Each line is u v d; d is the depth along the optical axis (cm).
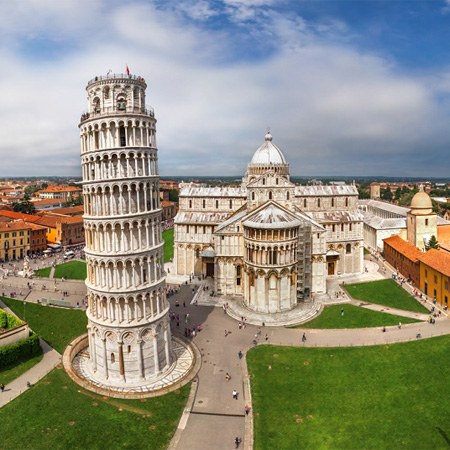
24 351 6912
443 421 5128
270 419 5347
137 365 6206
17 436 4931
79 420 5259
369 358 6806
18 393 5847
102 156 5700
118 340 6066
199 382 6278
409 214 13750
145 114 5881
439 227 13838
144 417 5375
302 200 12062
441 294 9288
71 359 6894
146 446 4828
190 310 9362
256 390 6034
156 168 6306
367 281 11288
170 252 15550
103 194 5788
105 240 5903
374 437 4906
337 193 12188
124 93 5734
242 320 8631
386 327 8144
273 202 9756
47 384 6094
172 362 6856
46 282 11600
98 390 5941
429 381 6019
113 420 5284
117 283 5988
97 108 5853
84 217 6100
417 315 8750
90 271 6262
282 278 9062
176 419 5359
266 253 8906
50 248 16388
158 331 6431
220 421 5312
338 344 7431
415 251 11338
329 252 11588
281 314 8981
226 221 10831
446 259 9494
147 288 6122
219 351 7306
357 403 5609
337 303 9631
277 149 12350
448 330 7862
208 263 11906
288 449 4766
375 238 14762
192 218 12175
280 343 7575
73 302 9712
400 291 10388
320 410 5503
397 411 5381
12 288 10962
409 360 6656
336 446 4772
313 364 6719
